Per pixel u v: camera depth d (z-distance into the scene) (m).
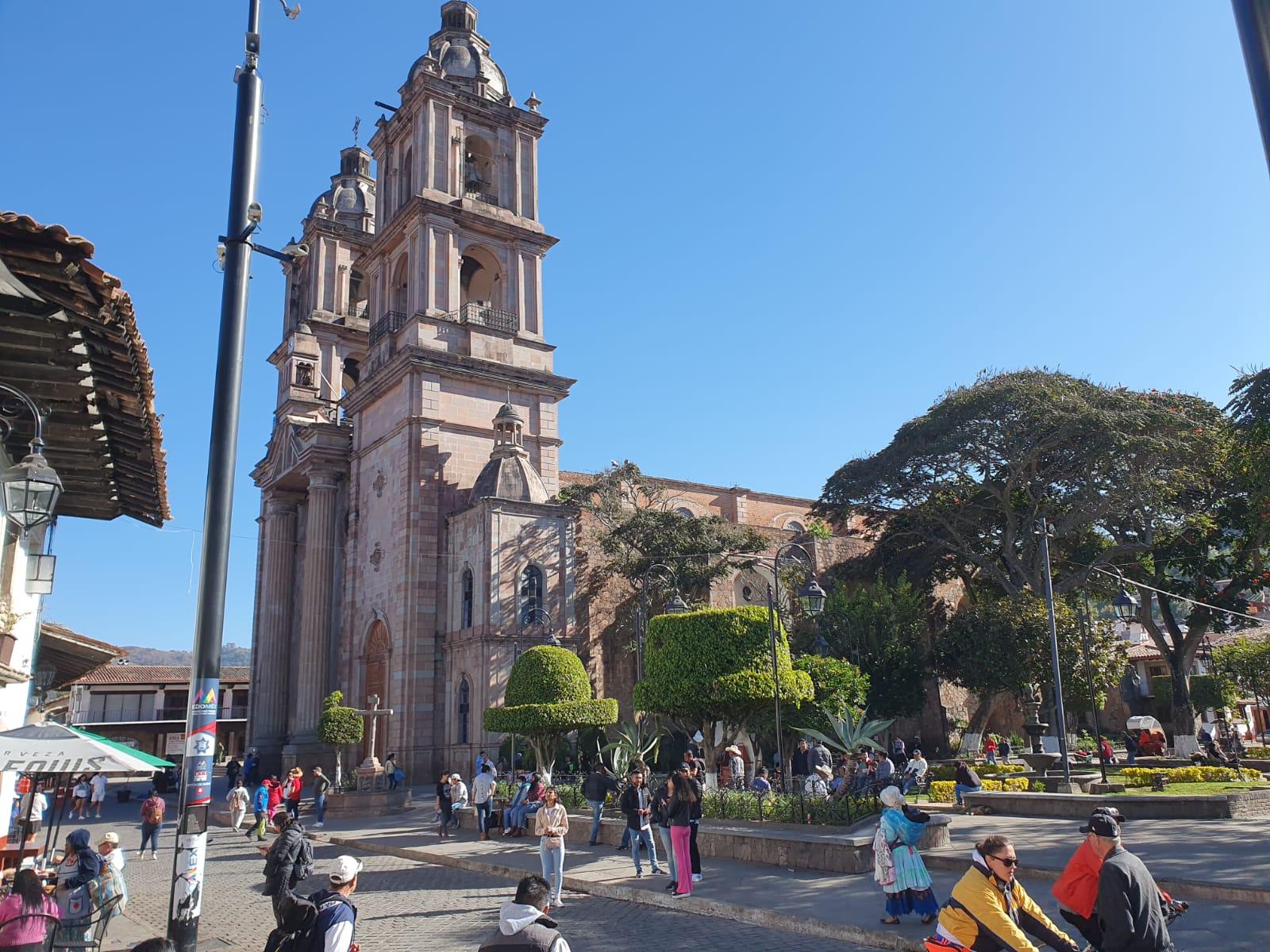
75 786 35.00
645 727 32.50
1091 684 32.28
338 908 6.67
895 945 10.29
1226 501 40.06
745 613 22.66
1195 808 18.27
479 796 22.36
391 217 50.06
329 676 46.69
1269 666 44.72
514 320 46.84
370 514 45.25
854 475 45.34
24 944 7.99
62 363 9.32
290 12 10.82
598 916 13.12
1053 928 6.80
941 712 47.78
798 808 17.39
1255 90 3.71
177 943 8.64
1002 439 39.78
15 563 11.73
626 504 50.44
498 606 37.06
